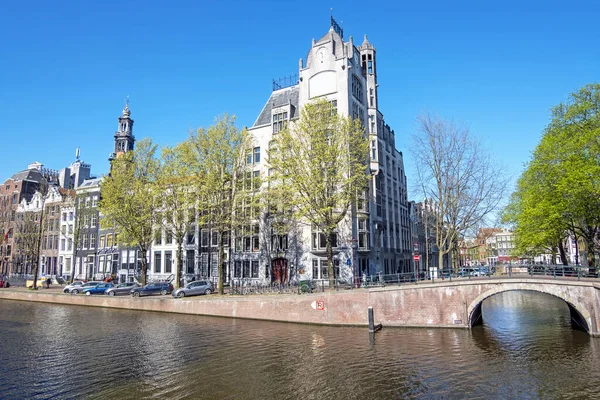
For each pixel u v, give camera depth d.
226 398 14.39
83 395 14.73
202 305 32.84
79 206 56.78
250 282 43.50
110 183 41.03
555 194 30.92
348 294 27.94
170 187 39.16
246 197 36.44
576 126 31.64
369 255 41.97
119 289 40.88
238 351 20.94
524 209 34.25
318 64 43.19
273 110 45.62
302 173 33.56
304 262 40.72
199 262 47.81
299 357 19.66
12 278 62.72
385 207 48.56
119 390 15.23
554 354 19.83
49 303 42.34
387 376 16.69
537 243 34.94
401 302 27.02
